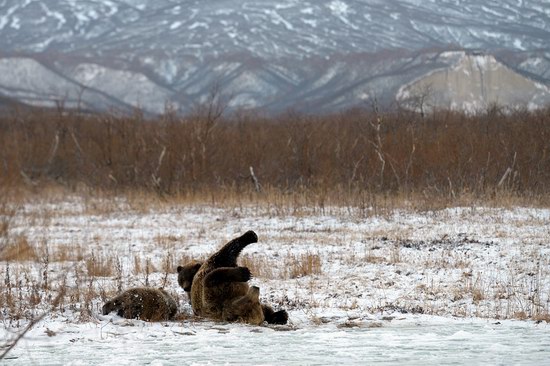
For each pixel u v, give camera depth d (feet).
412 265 225.35
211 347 124.16
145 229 327.47
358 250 255.09
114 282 199.00
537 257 234.58
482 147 449.48
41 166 552.00
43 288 186.39
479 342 126.72
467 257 237.04
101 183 498.28
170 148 484.74
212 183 468.75
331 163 469.57
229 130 539.29
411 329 143.74
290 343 127.13
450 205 367.86
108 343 130.52
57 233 315.78
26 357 118.93
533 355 113.50
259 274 212.23
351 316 159.12
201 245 278.05
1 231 204.13
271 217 348.59
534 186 415.23
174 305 157.48
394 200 384.68
